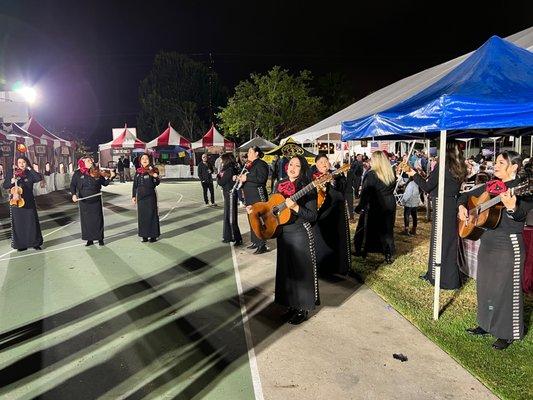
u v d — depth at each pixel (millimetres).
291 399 3072
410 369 3455
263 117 35281
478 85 4070
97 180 8125
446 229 5172
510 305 3641
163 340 4051
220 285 5656
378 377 3342
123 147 30922
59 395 3178
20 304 5043
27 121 18906
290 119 35875
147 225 8352
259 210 4273
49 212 13516
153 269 6469
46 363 3654
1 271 6465
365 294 5215
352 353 3734
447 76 5184
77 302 5090
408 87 9234
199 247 7934
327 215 5793
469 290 5238
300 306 4293
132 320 4531
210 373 3449
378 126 5355
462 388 3180
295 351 3785
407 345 3875
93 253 7562
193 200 16500
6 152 15664
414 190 8516
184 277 6035
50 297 5277
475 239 3961
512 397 3020
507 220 3590
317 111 38625
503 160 3637
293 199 3980
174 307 4891
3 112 17188
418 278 5762
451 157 5125
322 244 5852
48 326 4410
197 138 49594
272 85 35531
